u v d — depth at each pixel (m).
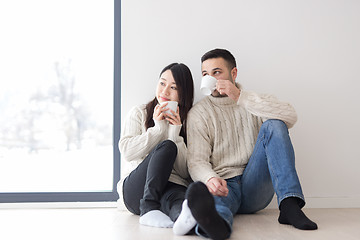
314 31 2.43
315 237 1.33
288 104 1.74
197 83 2.37
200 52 2.38
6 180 3.27
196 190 1.19
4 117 3.32
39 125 3.34
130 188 1.75
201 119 1.95
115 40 2.42
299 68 2.41
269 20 2.42
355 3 2.46
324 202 2.33
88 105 3.34
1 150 3.30
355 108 2.41
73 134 3.35
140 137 1.86
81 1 3.16
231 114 2.00
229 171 1.86
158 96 1.99
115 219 1.83
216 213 1.21
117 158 2.33
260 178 1.76
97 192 2.31
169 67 2.02
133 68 2.36
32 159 3.31
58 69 3.30
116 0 2.44
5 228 1.61
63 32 3.19
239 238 1.33
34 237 1.40
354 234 1.38
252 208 1.89
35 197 2.29
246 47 2.40
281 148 1.60
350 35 2.45
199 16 2.40
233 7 2.41
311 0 2.44
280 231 1.45
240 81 2.38
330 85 2.41
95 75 3.29
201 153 1.87
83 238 1.36
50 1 3.18
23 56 3.25
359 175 2.38
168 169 1.66
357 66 2.44
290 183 1.54
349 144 2.39
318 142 2.38
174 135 1.86
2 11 3.17
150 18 2.39
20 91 3.32
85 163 3.32
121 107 2.33
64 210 2.20
